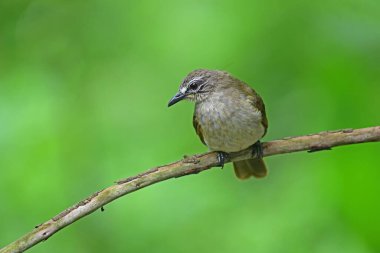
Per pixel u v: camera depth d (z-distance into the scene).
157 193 12.88
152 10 14.12
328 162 10.33
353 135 8.40
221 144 10.54
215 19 13.45
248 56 12.66
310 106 11.34
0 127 12.66
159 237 12.28
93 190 12.76
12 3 14.05
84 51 14.24
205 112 10.54
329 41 11.23
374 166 10.09
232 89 10.38
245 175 11.37
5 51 13.99
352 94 10.62
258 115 10.23
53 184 12.52
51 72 13.89
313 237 11.01
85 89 13.95
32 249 12.32
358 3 11.59
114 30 14.26
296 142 8.66
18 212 12.19
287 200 11.81
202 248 12.19
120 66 14.20
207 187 12.98
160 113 13.91
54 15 14.33
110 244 12.31
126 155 13.30
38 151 12.67
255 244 11.83
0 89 13.23
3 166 12.38
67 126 13.17
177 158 13.35
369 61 10.84
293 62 12.16
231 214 12.52
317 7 12.12
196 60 13.39
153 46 14.09
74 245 12.38
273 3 12.77
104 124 13.66
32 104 13.11
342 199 10.16
